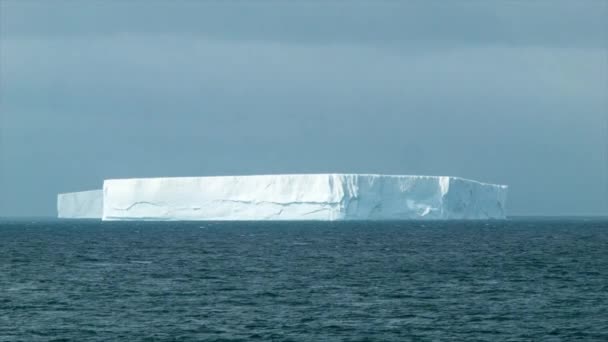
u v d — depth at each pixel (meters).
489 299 80.62
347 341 60.84
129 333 63.56
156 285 92.06
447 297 82.06
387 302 78.56
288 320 68.81
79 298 81.44
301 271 108.00
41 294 84.44
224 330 64.69
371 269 110.81
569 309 74.19
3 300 80.00
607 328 65.38
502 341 60.91
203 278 99.50
